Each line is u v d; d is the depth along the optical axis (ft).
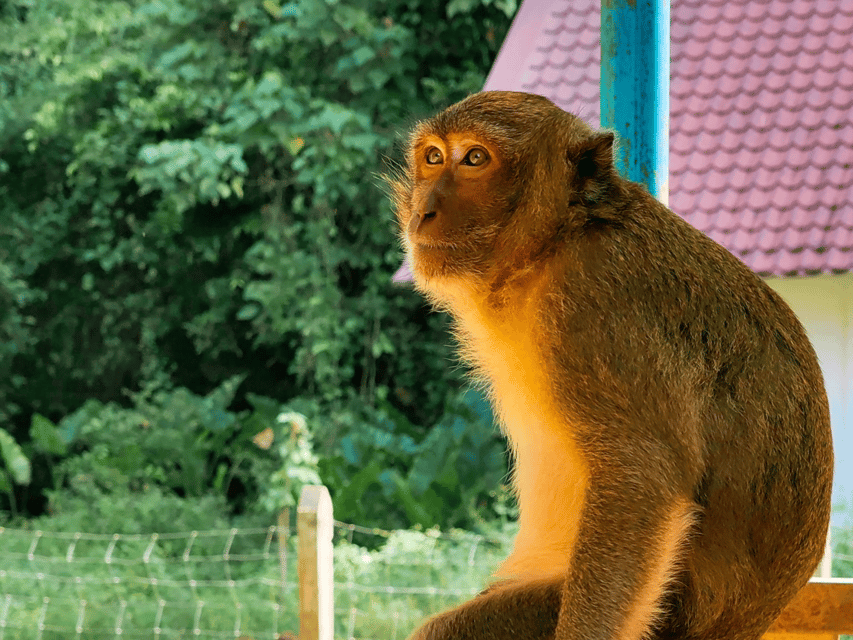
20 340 63.98
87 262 67.05
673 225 10.41
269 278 66.74
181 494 58.13
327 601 13.89
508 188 10.44
